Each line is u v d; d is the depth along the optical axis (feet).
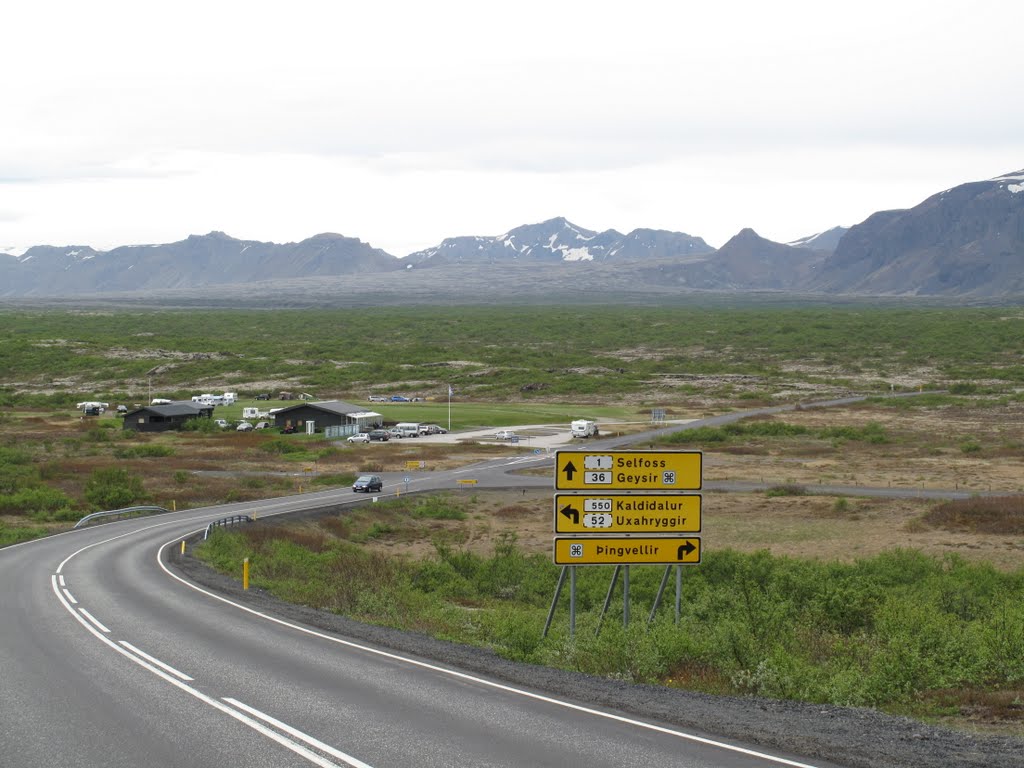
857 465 259.19
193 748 40.16
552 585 121.70
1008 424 349.41
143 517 186.29
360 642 66.64
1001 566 139.64
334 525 183.01
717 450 292.40
